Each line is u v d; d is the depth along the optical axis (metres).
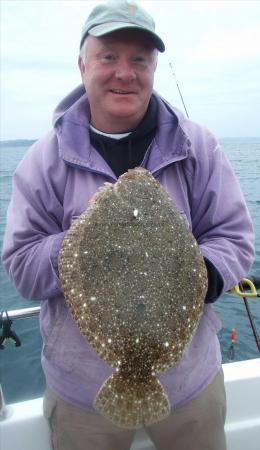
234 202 0.81
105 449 0.80
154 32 0.75
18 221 0.78
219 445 0.82
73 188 0.79
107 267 0.63
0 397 0.92
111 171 0.79
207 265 0.71
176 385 0.77
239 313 2.09
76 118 0.81
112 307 0.62
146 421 0.62
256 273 2.48
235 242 0.79
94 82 0.78
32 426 0.93
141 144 0.83
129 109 0.77
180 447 0.82
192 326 0.65
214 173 0.82
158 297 0.62
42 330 0.82
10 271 0.77
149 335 0.61
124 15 0.75
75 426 0.80
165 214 0.68
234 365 1.07
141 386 0.63
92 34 0.76
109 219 0.67
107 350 0.62
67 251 0.67
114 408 0.62
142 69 0.77
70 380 0.78
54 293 0.73
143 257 0.64
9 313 0.90
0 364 1.72
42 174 0.80
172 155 0.80
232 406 1.01
